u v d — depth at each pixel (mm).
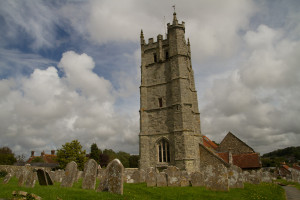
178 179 19156
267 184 23641
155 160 32750
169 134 32844
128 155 100250
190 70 42750
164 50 38125
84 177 14953
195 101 40469
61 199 10961
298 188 26562
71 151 50062
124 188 16312
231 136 42562
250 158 37250
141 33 40906
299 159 167000
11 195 10734
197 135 34969
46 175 16219
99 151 69000
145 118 35469
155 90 36469
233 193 15320
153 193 15000
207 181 16516
